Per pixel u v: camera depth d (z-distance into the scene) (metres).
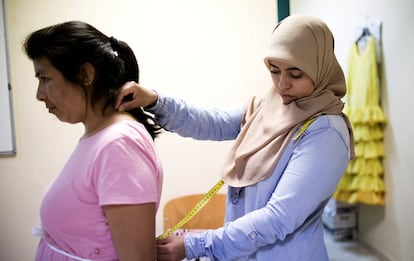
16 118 2.10
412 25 1.76
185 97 2.23
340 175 0.90
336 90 1.02
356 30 2.17
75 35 0.74
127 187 0.68
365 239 2.34
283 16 2.25
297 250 0.93
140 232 0.70
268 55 0.93
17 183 2.14
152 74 2.19
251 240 0.84
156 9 2.15
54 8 2.06
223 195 2.09
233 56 2.25
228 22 2.22
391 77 1.95
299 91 0.94
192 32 2.20
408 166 1.86
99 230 0.75
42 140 2.14
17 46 2.04
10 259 2.20
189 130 1.18
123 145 0.70
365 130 2.05
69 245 0.78
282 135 0.94
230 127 1.23
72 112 0.79
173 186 2.30
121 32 2.13
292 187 0.84
